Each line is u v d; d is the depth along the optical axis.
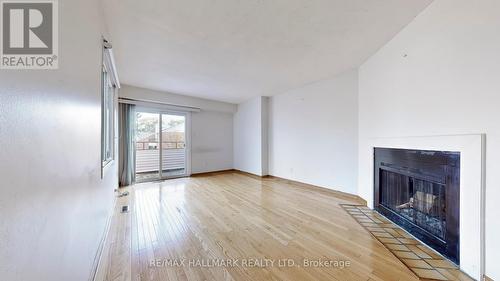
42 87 0.69
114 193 3.30
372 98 2.86
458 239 1.60
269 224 2.43
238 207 3.04
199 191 3.98
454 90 1.64
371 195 2.90
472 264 1.46
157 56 2.90
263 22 2.08
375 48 2.67
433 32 1.83
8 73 0.52
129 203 3.22
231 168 6.51
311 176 4.26
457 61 1.62
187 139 5.62
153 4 1.79
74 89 1.02
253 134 5.65
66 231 0.89
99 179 1.73
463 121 1.57
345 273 1.54
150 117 5.16
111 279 1.45
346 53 2.82
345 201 3.31
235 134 6.51
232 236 2.12
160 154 5.25
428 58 1.89
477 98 1.46
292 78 3.89
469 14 1.52
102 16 1.85
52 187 0.75
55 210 0.77
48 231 0.71
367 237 2.10
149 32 2.26
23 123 0.57
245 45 2.58
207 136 6.01
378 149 2.75
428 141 1.88
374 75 2.81
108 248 1.87
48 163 0.72
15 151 0.53
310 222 2.48
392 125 2.42
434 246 1.83
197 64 3.20
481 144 1.41
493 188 1.36
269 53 2.82
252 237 2.11
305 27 2.18
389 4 1.84
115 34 2.29
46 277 0.69
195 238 2.08
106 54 2.29
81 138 1.14
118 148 4.27
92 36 1.43
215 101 5.91
